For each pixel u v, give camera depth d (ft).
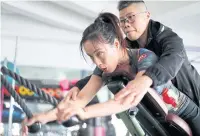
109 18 3.23
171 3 14.28
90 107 2.69
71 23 16.24
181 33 17.31
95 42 3.01
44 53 17.58
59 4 14.98
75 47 17.66
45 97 2.81
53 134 4.92
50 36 17.22
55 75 17.56
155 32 4.04
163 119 3.64
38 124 2.96
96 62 3.13
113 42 3.12
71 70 17.93
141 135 4.12
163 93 3.62
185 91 4.10
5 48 17.02
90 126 4.58
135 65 3.29
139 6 3.92
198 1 13.66
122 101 2.73
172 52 3.40
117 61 3.22
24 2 14.39
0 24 16.28
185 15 14.61
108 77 3.43
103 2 14.43
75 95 3.73
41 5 14.98
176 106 3.77
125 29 3.96
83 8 14.78
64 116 2.56
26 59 17.40
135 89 2.78
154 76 2.93
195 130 4.01
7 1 13.91
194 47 17.15
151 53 3.31
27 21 16.97
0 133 7.87
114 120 10.48
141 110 3.57
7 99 13.17
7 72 2.74
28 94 13.37
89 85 3.74
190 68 4.18
